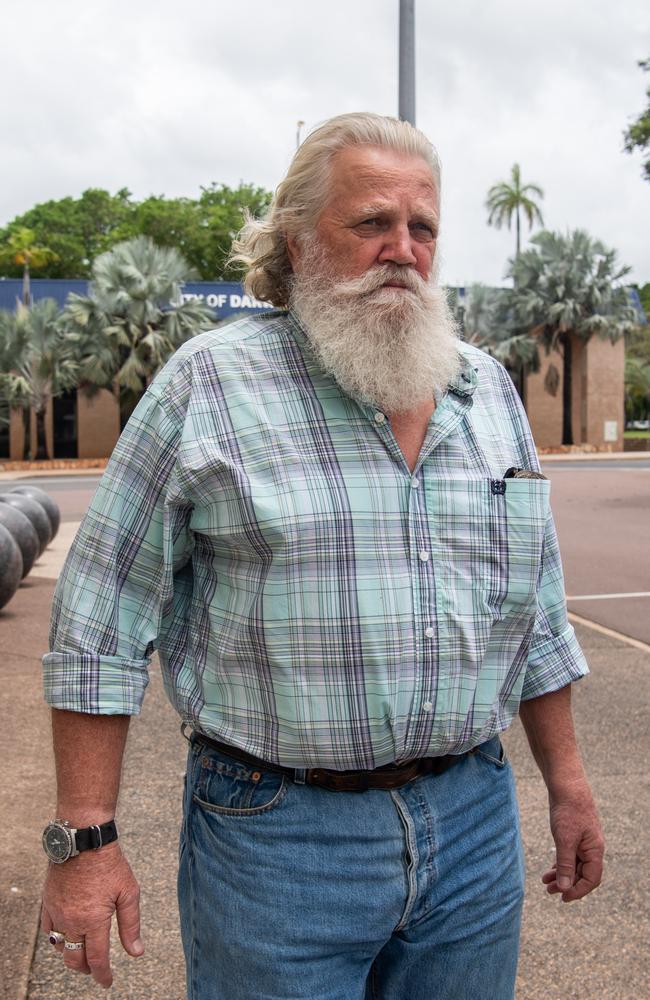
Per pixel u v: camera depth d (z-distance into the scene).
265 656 1.54
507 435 1.83
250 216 1.87
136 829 3.66
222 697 1.60
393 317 1.59
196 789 1.67
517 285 43.19
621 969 2.76
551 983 2.69
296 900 1.57
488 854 1.73
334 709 1.53
